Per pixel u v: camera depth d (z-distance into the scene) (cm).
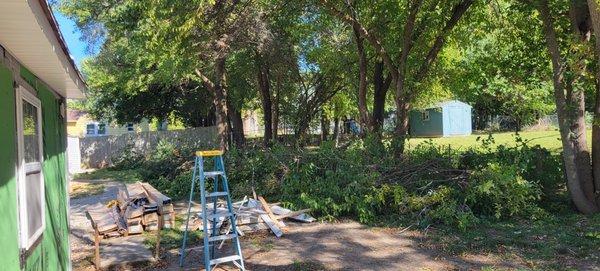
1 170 297
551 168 1110
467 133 3778
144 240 816
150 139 2602
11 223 317
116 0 1600
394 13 1238
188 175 1430
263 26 1355
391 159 1052
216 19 1146
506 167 922
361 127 1415
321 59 1920
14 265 321
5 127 313
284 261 699
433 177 996
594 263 656
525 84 1276
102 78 2417
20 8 246
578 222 894
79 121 4525
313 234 855
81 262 708
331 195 981
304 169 1078
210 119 3062
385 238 821
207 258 634
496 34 1299
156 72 1841
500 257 695
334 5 1215
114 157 2483
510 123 3656
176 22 1016
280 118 2441
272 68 1952
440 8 1241
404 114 1250
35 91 461
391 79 1514
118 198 1032
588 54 876
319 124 3120
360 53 1379
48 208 494
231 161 1317
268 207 931
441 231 845
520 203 930
